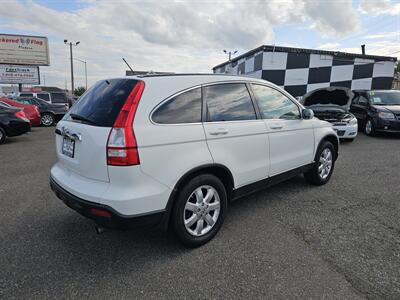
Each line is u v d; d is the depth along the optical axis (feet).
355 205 12.02
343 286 7.12
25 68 75.61
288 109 12.17
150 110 7.61
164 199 7.83
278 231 9.88
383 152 22.15
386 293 6.86
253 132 10.14
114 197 7.16
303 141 12.76
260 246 8.96
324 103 31.14
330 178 15.66
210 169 9.11
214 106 9.17
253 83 10.77
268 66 38.04
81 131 7.85
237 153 9.66
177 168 7.96
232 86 9.92
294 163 12.41
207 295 6.89
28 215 11.23
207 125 8.75
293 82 39.40
